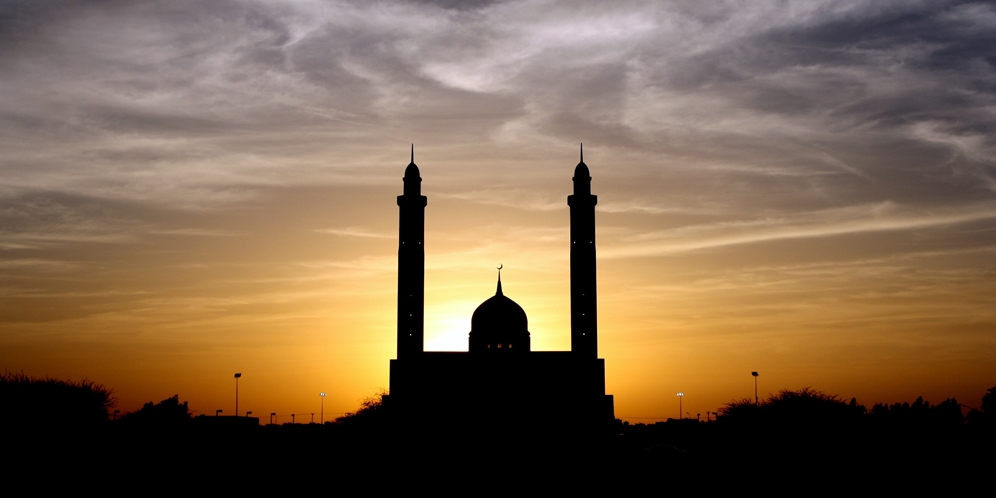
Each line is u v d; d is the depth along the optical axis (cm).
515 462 14150
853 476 11806
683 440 18800
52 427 13038
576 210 18350
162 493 10538
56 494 10288
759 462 12962
